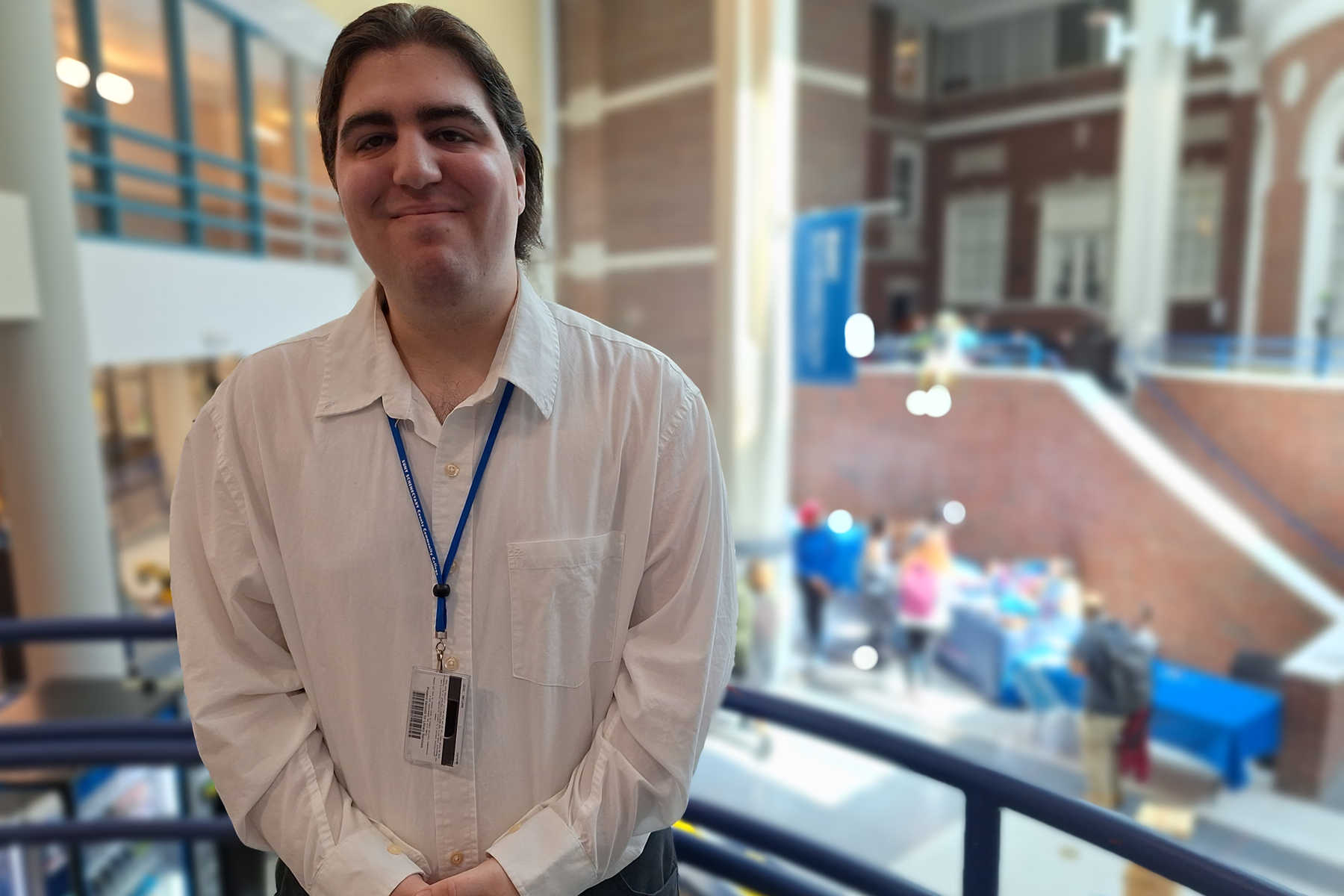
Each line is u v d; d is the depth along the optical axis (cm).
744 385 766
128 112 591
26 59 319
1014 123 1452
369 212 79
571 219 1015
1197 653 852
